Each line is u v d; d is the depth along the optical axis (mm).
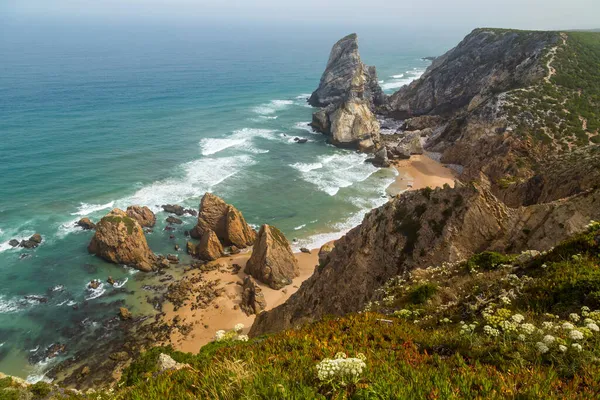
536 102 83125
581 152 47438
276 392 7199
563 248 15047
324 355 9523
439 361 8859
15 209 63281
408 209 33500
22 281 49156
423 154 95875
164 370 11289
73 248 55875
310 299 35719
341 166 89312
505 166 70438
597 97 84000
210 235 56969
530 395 6828
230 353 10766
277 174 83938
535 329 9859
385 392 6887
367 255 33000
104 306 46375
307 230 65188
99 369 37656
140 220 62188
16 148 85562
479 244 28531
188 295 48969
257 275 53375
